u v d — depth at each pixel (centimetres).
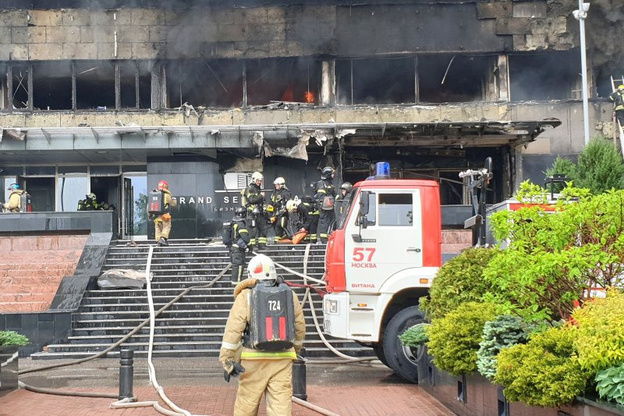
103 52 3164
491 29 3152
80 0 3172
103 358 1806
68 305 2022
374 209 1358
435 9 3166
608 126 3097
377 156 3212
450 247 2248
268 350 745
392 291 1336
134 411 1102
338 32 3164
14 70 3228
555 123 2812
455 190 3209
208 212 3128
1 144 2992
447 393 1077
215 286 2150
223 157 3148
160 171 3141
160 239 2467
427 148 3195
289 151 3008
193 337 1884
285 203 2500
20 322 1906
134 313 2002
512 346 807
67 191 3309
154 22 3180
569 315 864
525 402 729
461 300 1074
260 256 779
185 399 1199
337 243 1355
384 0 3164
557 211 873
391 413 1057
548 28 3142
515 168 3109
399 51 3156
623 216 823
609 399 661
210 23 3181
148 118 3158
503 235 872
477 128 2873
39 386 1380
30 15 3170
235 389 1308
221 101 3400
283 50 3166
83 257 2333
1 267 2294
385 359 1455
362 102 3441
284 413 738
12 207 2816
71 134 3008
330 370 1560
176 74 3275
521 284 824
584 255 816
